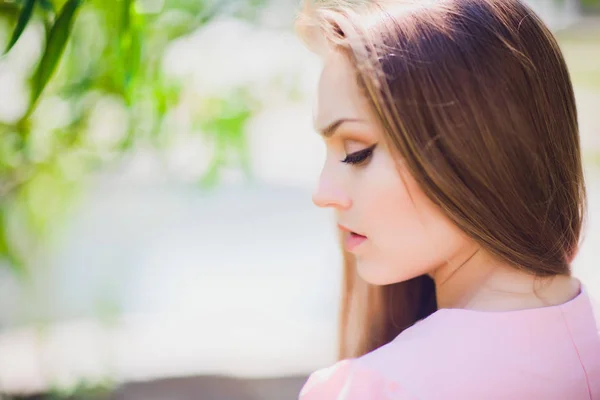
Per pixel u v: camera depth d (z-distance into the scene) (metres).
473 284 0.76
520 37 0.72
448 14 0.70
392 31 0.69
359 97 0.71
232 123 1.80
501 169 0.69
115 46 1.21
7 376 2.61
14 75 1.54
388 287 0.95
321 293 3.79
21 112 1.57
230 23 1.74
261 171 5.40
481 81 0.68
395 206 0.71
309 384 0.75
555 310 0.72
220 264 4.19
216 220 4.92
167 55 1.59
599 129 3.74
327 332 3.22
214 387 2.65
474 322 0.70
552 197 0.72
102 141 1.75
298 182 5.48
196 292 3.80
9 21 1.13
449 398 0.67
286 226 4.88
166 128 1.76
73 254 4.09
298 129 5.38
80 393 2.54
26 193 1.95
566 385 0.70
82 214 3.84
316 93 0.76
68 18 0.94
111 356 2.82
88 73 1.45
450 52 0.68
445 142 0.67
